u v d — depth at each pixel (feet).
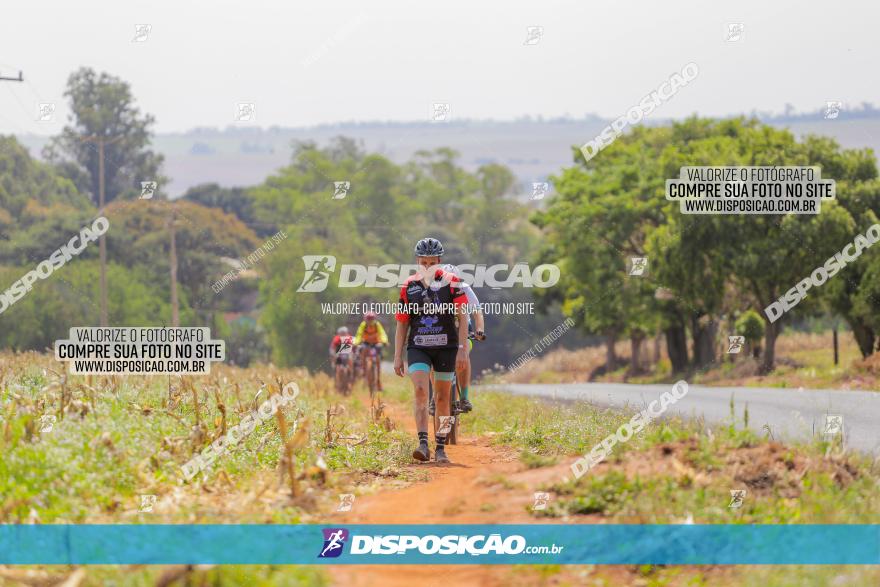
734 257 103.50
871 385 64.95
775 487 20.67
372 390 60.23
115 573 15.53
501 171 299.99
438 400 29.48
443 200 296.51
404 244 264.72
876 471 22.17
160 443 25.84
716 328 125.08
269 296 191.72
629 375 157.89
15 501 18.81
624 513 19.06
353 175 261.85
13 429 24.48
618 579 16.31
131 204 173.99
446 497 22.48
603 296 147.33
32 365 43.93
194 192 233.55
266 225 235.20
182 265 176.24
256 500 21.16
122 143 183.42
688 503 19.29
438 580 16.26
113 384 35.14
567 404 45.27
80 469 21.79
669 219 118.73
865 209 100.48
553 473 23.08
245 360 184.96
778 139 106.32
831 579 15.23
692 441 23.47
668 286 119.44
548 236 164.35
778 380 83.41
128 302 153.38
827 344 132.67
